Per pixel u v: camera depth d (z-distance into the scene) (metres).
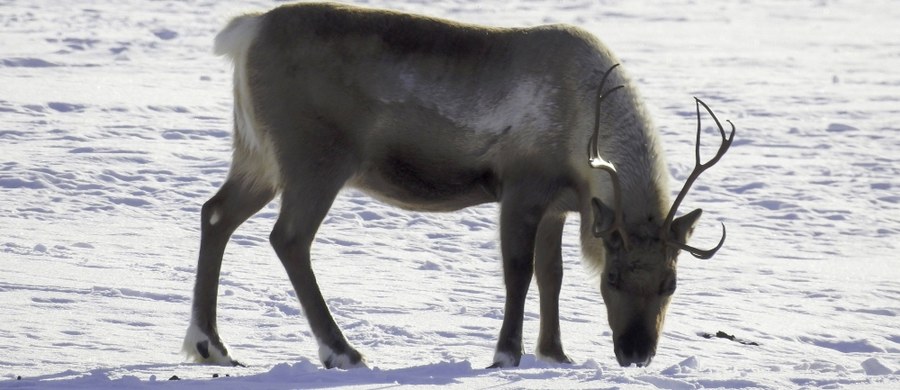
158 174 55.28
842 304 38.62
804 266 45.09
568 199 26.06
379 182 26.52
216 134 67.31
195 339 24.92
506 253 25.66
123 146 61.41
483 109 25.89
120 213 47.03
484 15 158.75
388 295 34.81
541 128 25.72
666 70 110.56
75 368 22.58
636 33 146.62
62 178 52.28
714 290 39.81
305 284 25.20
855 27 165.25
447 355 26.59
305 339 27.83
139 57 102.94
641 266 23.78
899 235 52.28
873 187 62.22
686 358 27.03
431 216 50.34
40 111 70.38
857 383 21.41
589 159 23.69
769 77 107.88
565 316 33.50
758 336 32.69
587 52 26.02
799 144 73.81
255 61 25.73
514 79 25.91
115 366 23.11
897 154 71.38
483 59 26.11
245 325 29.22
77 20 130.12
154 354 25.12
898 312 37.78
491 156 26.11
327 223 47.75
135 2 154.12
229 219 26.16
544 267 26.67
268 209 49.47
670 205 25.81
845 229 52.91
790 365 27.31
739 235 50.62
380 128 26.00
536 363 25.22
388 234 46.56
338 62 25.66
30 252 37.59
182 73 94.19
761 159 68.31
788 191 60.22
